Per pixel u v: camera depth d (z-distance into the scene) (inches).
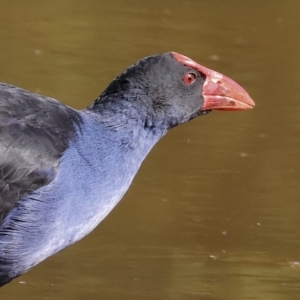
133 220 470.3
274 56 690.2
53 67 644.1
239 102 368.5
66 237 332.5
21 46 680.4
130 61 665.0
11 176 320.8
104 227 463.5
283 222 473.1
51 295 406.0
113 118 342.0
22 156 321.7
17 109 327.3
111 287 413.4
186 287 416.2
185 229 463.8
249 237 459.8
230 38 723.4
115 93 346.0
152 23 748.0
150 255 441.1
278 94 622.5
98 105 346.6
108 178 336.2
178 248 447.5
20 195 322.3
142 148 350.0
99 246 447.2
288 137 562.3
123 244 449.7
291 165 528.7
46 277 420.2
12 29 711.7
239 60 679.7
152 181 507.2
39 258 331.3
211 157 535.2
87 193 331.0
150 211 478.6
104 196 336.2
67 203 327.0
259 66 668.7
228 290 414.9
